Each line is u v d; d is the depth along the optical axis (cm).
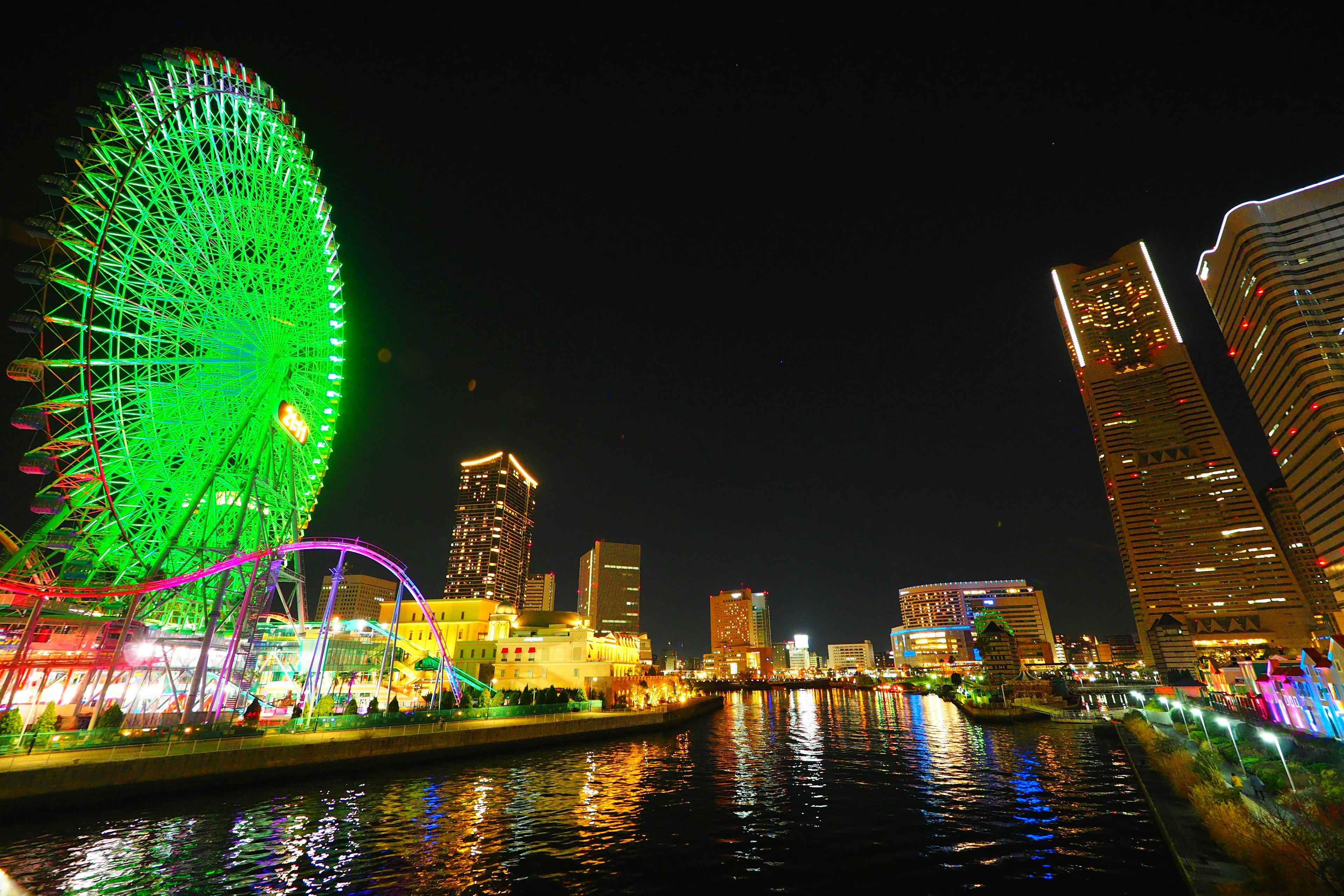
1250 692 6625
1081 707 12144
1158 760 4809
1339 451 12381
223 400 5466
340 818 3453
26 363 4366
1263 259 14350
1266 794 2964
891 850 2977
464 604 12400
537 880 2530
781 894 2422
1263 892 1927
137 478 4953
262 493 5938
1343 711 4406
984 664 16175
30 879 2483
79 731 3719
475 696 8306
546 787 4506
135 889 2391
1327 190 14188
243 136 5388
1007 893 2431
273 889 2402
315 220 6216
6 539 5412
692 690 18638
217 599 5519
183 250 4988
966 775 5272
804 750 7088
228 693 6147
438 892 2389
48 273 4328
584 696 9494
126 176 4609
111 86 4631
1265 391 15050
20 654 4619
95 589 4834
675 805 3956
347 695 7944
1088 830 3328
